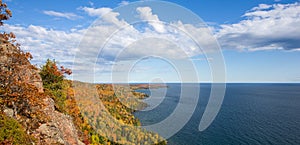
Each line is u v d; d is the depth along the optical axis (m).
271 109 93.50
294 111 89.25
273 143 46.88
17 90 8.39
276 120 70.00
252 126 60.03
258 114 79.94
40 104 8.91
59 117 10.80
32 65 11.36
